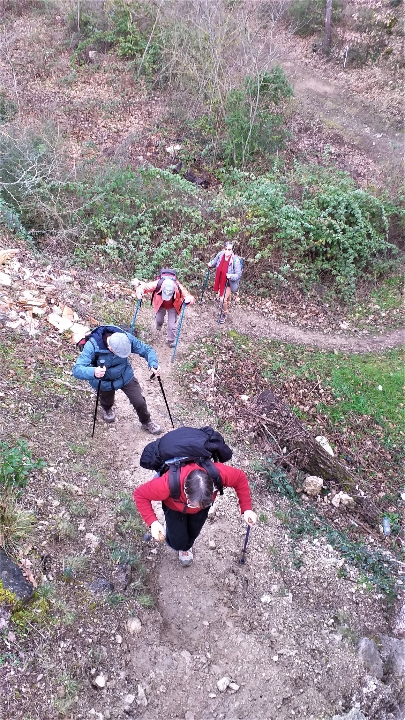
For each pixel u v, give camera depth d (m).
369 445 8.61
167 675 4.41
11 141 11.86
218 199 12.28
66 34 20.16
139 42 18.86
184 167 15.03
